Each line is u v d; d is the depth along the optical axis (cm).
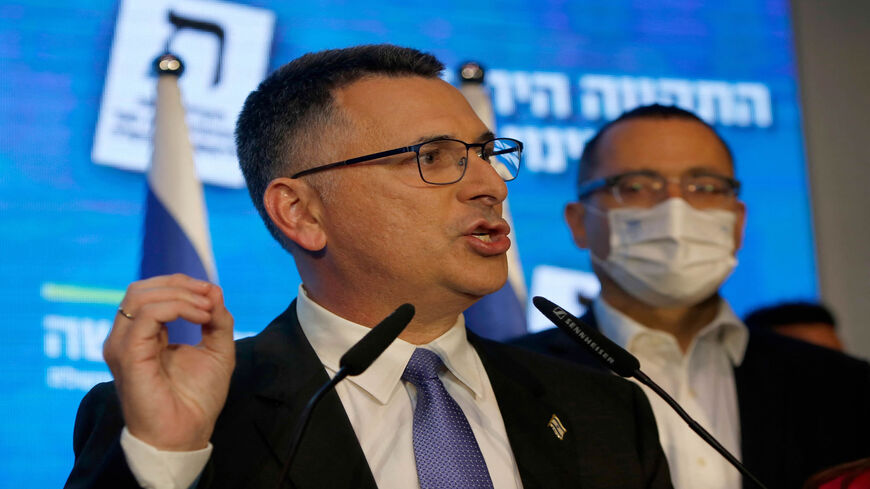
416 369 263
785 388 382
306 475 240
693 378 389
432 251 255
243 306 538
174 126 457
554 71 616
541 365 298
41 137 518
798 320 524
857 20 678
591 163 419
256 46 566
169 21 550
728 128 641
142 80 540
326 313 272
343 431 249
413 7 600
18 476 488
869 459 272
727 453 243
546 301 259
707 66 645
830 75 668
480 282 256
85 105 527
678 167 399
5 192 508
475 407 270
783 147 648
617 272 402
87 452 241
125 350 222
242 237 545
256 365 266
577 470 265
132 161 531
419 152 259
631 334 394
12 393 493
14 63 521
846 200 654
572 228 434
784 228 638
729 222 401
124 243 521
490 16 612
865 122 664
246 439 247
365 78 273
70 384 502
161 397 220
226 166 548
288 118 278
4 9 524
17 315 500
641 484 271
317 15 582
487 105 472
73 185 519
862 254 649
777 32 663
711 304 405
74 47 531
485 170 262
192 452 222
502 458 262
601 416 284
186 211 448
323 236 269
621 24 635
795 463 365
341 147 266
